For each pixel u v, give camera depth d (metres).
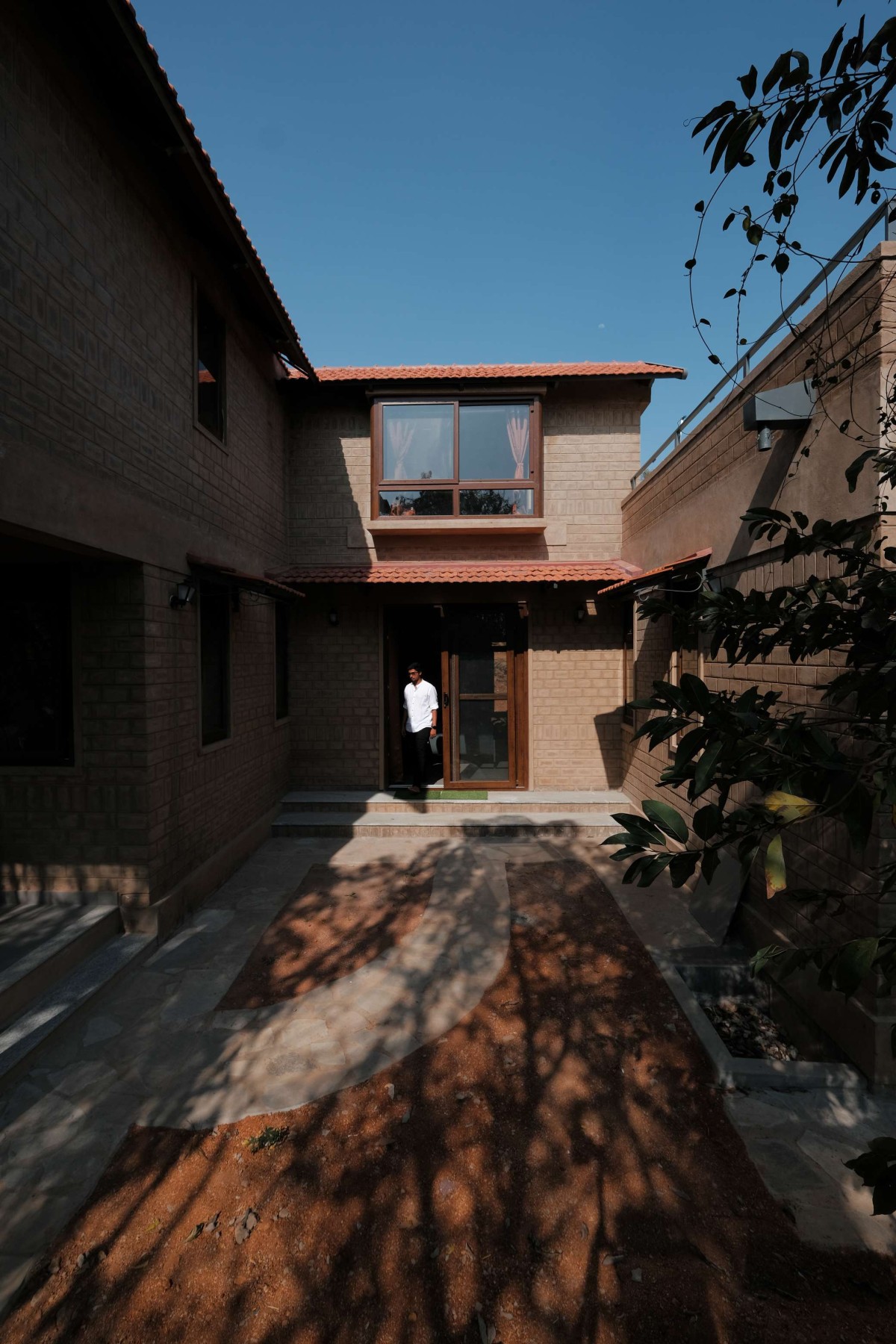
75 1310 2.21
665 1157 2.86
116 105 4.23
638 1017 3.93
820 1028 3.68
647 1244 2.44
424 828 7.60
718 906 5.04
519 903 5.69
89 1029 3.78
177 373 5.32
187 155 4.55
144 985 4.28
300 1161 2.82
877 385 3.24
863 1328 2.13
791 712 4.06
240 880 6.24
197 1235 2.47
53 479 3.67
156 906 4.79
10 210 3.40
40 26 3.59
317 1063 3.48
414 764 8.52
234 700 6.55
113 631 4.69
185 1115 3.10
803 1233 2.49
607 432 8.84
